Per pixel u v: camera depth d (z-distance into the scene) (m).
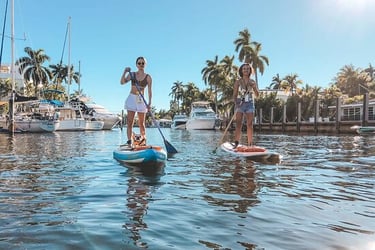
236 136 8.48
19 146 12.21
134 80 7.39
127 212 3.35
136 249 2.46
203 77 64.69
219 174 5.52
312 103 44.50
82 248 2.46
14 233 2.75
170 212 3.35
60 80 64.50
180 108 98.38
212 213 3.33
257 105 48.62
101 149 10.76
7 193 4.16
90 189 4.38
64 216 3.21
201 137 21.59
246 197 3.97
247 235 2.74
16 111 34.66
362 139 18.17
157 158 6.21
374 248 2.50
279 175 5.43
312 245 2.55
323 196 4.04
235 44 50.75
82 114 41.19
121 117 43.00
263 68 49.66
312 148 11.16
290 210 3.44
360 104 39.59
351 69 67.25
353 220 3.13
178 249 2.46
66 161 7.29
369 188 4.49
